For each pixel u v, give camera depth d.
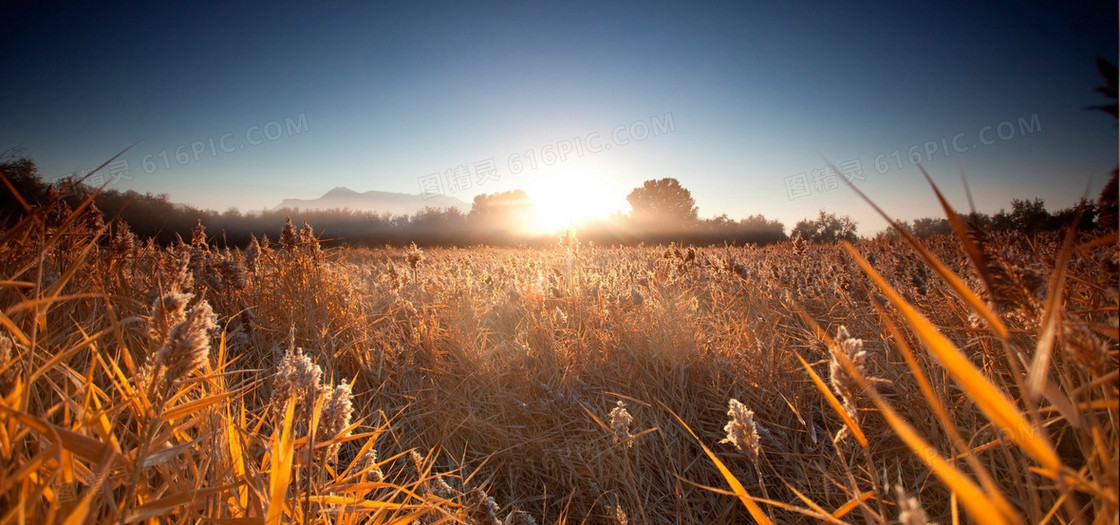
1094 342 0.80
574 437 2.95
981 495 0.58
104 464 0.91
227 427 1.65
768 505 2.30
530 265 7.03
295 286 4.25
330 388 1.50
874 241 9.97
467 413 3.19
